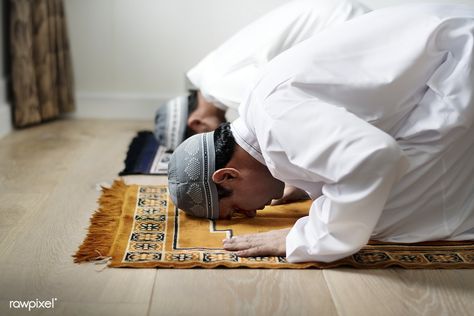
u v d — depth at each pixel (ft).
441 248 6.02
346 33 5.89
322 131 5.17
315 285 5.32
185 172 6.41
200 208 6.55
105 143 10.52
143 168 8.98
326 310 4.91
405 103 5.79
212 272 5.53
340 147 5.07
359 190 5.06
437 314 4.88
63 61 12.01
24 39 11.08
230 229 6.48
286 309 4.91
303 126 5.25
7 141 10.49
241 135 6.17
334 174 5.11
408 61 5.65
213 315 4.80
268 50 8.34
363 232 5.29
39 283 5.27
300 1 8.66
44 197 7.61
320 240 5.43
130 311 4.83
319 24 8.28
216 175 6.27
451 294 5.19
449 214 6.18
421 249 5.99
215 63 9.04
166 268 5.57
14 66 11.07
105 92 12.59
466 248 6.02
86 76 12.52
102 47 12.41
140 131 11.32
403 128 5.90
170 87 12.58
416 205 6.07
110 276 5.41
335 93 5.53
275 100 5.46
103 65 12.49
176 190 6.50
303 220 5.85
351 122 5.15
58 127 11.65
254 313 4.84
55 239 6.26
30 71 11.30
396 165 5.00
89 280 5.33
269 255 5.82
